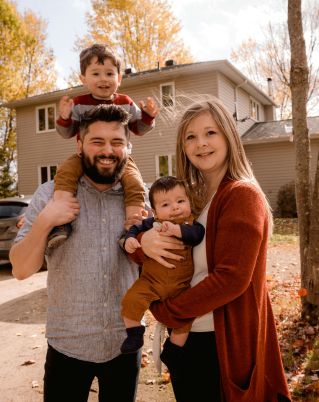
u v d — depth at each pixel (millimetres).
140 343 2217
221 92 18688
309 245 4980
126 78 19281
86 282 2262
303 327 4859
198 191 2396
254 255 1851
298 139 5148
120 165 2314
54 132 22188
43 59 29000
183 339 2109
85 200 2377
